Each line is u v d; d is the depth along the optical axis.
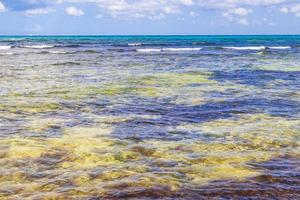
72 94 20.17
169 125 13.95
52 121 14.30
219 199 7.73
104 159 10.11
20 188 8.20
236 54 56.62
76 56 49.75
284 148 11.18
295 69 34.16
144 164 9.77
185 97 19.69
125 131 13.01
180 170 9.35
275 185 8.45
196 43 105.88
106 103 17.94
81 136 12.25
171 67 35.38
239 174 9.09
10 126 13.45
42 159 10.01
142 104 17.77
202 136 12.45
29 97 19.12
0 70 31.16
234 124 14.10
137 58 46.91
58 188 8.22
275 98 19.55
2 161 9.79
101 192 8.02
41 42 106.06
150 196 7.84
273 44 101.50
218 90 22.17
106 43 101.38
